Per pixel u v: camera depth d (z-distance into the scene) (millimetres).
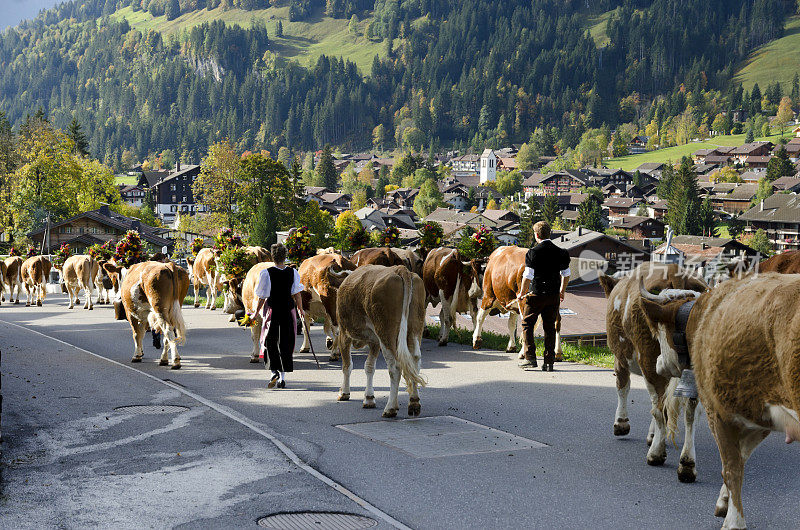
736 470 5871
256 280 14297
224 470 7711
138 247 22406
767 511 6574
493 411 10352
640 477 7551
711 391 5770
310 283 15109
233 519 6414
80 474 7570
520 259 14383
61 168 96625
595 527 6254
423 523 6352
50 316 24812
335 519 6434
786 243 159250
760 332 5191
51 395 11328
